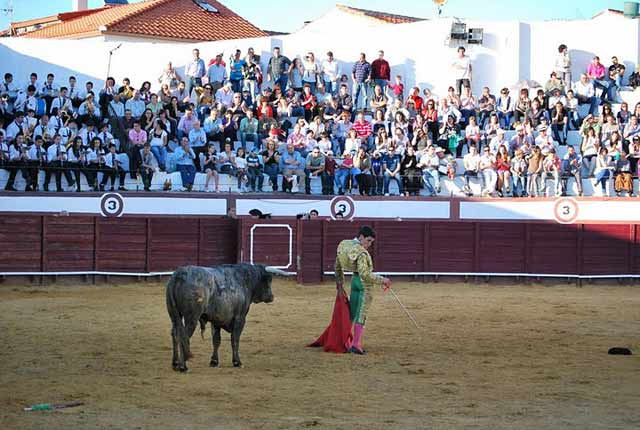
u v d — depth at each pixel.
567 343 12.97
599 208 23.16
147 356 11.30
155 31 38.03
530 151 24.39
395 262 22.72
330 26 39.62
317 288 20.59
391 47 28.06
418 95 26.00
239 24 41.62
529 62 28.22
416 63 27.97
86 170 21.86
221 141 23.95
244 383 9.65
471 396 9.15
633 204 23.25
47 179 21.62
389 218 22.97
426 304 17.92
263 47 27.73
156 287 20.45
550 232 23.11
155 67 27.31
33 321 14.59
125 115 23.34
